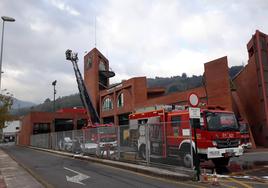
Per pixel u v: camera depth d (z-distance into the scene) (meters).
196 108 11.74
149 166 14.30
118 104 57.22
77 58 56.22
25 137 67.81
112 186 10.60
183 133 12.59
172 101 42.72
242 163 16.95
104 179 12.20
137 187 10.23
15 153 33.56
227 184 10.28
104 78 69.19
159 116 16.38
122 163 16.05
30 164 19.56
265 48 35.03
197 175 11.12
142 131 15.25
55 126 65.75
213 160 15.43
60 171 15.34
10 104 35.16
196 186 10.02
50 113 65.62
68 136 28.53
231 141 14.22
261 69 33.88
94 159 19.23
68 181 12.10
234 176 12.08
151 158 14.34
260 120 34.81
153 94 56.44
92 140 21.78
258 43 34.50
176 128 13.02
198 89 38.62
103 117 61.97
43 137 41.62
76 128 67.69
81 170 15.40
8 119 35.84
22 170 16.12
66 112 68.81
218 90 34.62
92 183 11.40
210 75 35.88
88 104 54.78
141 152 15.23
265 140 33.25
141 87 52.31
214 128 13.91
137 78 52.50
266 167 14.95
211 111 14.23
